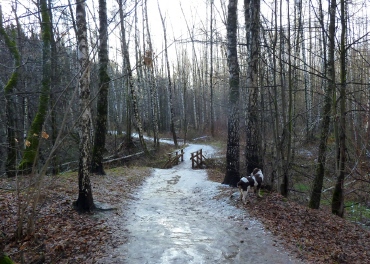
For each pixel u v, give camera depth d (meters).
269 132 14.99
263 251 5.90
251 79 10.42
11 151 11.53
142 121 42.25
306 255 5.75
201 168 19.67
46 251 5.24
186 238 6.52
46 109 10.83
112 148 24.73
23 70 10.54
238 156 11.86
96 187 10.49
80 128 7.49
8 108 10.55
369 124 8.79
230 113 11.73
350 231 7.52
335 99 8.62
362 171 9.51
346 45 8.32
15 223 6.08
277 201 8.96
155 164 20.59
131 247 5.87
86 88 7.39
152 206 9.44
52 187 8.47
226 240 6.45
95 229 6.58
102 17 11.72
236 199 9.45
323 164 10.11
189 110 52.62
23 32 9.73
